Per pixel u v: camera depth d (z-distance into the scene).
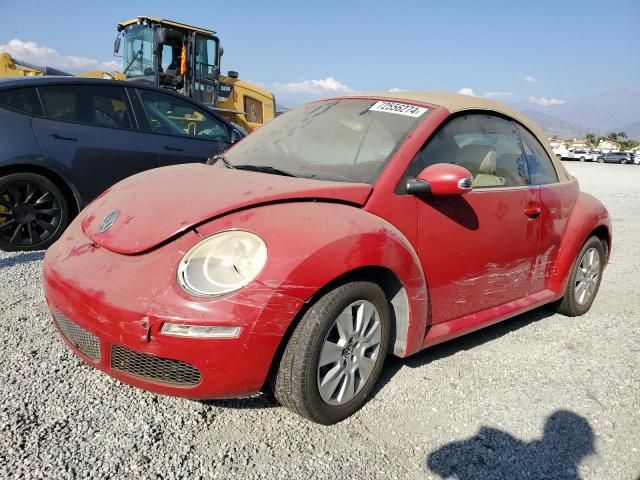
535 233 3.77
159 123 5.94
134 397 2.77
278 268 2.31
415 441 2.60
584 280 4.46
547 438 2.71
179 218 2.54
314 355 2.44
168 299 2.26
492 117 3.70
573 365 3.56
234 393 2.39
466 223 3.22
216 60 12.11
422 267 3.01
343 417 2.69
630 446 2.70
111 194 3.14
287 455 2.41
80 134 5.33
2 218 5.00
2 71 10.66
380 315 2.76
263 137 3.77
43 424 2.48
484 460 2.50
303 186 2.74
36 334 3.36
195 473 2.25
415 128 3.17
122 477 2.19
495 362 3.51
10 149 4.93
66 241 2.88
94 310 2.37
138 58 11.77
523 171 3.81
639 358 3.75
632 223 9.88
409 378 3.19
